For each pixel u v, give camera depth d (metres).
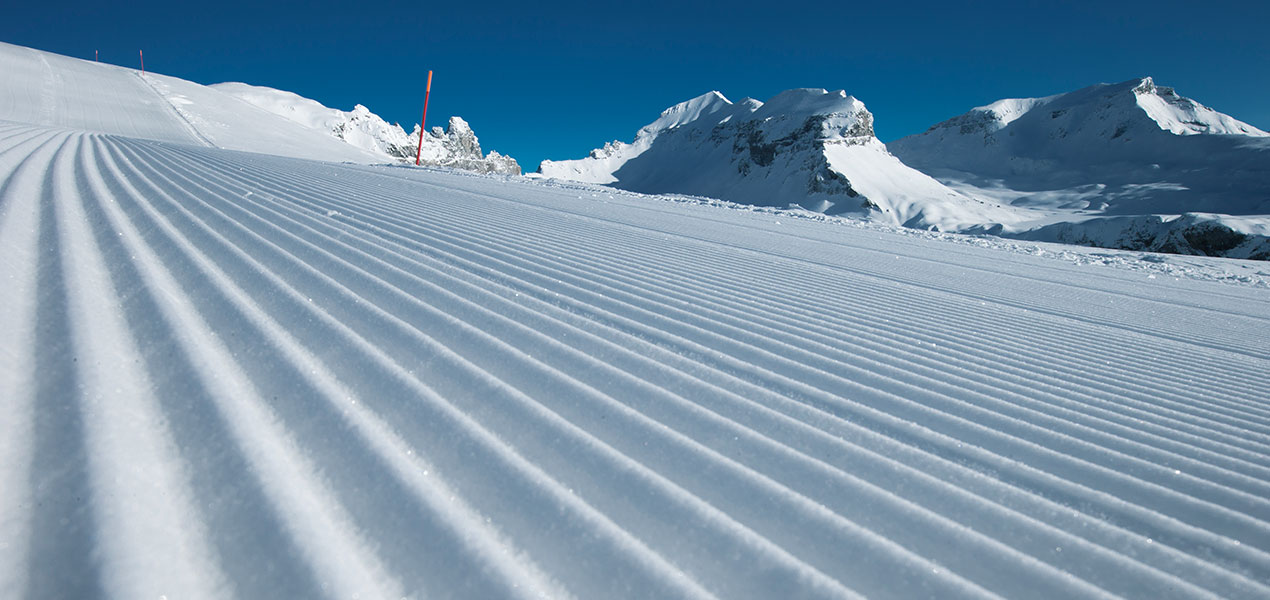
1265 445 1.79
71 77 27.67
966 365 2.29
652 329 2.19
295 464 1.01
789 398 1.67
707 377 1.76
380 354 1.54
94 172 4.41
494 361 1.64
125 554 0.76
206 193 3.96
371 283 2.27
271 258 2.39
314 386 1.30
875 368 2.09
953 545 1.07
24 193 3.08
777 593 0.89
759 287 3.39
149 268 1.99
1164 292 5.82
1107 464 1.51
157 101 26.59
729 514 1.08
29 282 1.69
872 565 0.99
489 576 0.84
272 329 1.60
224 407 1.14
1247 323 4.52
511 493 1.03
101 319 1.49
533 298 2.41
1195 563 1.10
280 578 0.77
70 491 0.85
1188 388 2.38
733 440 1.36
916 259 6.06
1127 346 3.12
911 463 1.37
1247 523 1.27
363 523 0.90
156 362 1.30
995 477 1.36
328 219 3.62
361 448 1.09
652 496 1.08
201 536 0.82
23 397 1.07
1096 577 1.04
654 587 0.87
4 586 0.69
